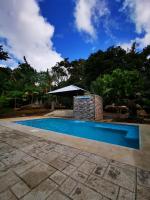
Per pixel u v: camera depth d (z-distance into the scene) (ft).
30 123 31.94
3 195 5.90
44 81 84.58
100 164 8.71
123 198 5.69
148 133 18.12
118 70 35.96
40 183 6.74
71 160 9.32
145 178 7.10
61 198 5.71
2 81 47.67
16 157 9.88
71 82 100.99
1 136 15.97
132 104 33.58
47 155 10.23
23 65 101.30
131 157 9.82
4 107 49.62
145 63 65.82
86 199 5.65
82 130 26.63
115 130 25.14
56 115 45.52
